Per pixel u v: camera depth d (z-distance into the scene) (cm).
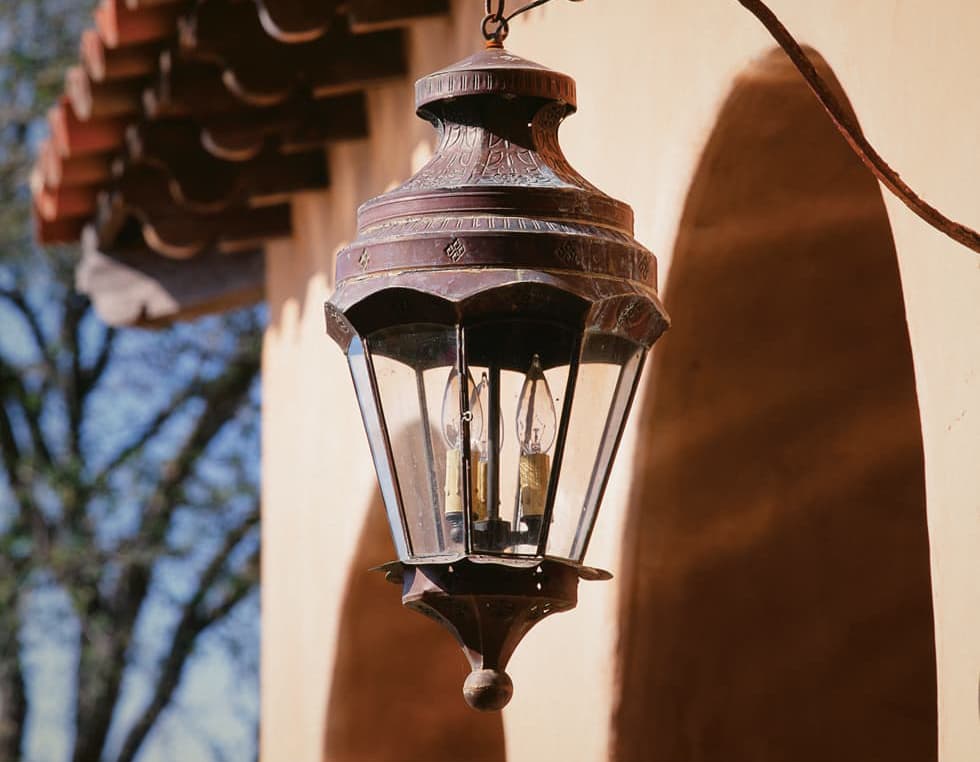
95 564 2242
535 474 368
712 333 606
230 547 2328
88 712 2255
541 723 682
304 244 1052
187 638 2312
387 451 376
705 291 598
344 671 977
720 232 586
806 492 637
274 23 796
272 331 1129
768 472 628
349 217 956
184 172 983
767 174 573
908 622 650
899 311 608
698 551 627
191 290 1154
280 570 1102
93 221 1143
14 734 2255
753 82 536
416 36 856
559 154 399
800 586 640
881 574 647
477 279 364
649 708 624
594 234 375
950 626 409
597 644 631
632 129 627
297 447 1066
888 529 642
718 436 620
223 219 1066
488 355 368
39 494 2305
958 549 407
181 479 2352
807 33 495
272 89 871
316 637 1009
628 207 392
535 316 368
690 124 575
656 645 625
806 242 594
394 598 962
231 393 2388
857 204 579
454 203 375
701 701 632
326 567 993
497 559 362
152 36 898
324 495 1003
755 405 621
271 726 1105
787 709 642
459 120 397
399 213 379
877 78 454
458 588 369
